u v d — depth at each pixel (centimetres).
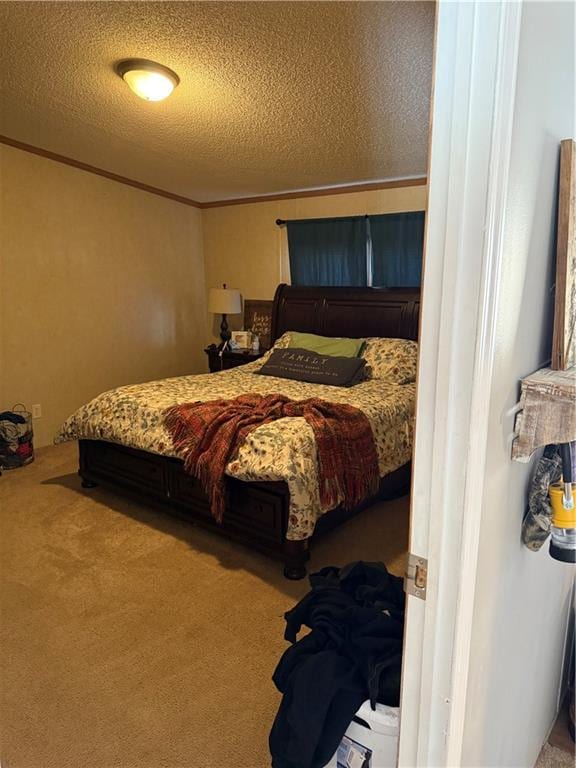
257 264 500
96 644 190
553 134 87
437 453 73
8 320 391
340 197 432
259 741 150
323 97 269
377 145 332
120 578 233
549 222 91
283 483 232
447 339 70
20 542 265
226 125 318
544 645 134
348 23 202
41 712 160
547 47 80
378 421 282
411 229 392
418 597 80
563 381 86
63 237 418
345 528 282
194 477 268
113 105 301
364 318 411
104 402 312
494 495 83
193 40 223
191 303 540
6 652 186
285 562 235
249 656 185
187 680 173
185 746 149
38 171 394
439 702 81
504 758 117
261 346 500
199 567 243
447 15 63
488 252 66
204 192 483
